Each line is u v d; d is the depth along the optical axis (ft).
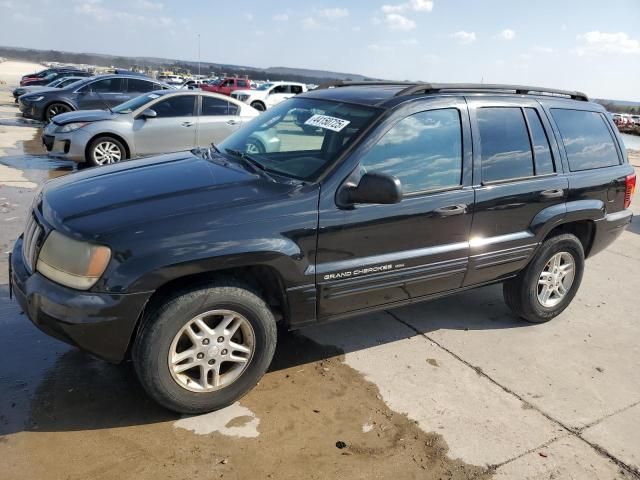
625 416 10.87
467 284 12.71
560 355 13.17
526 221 13.15
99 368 10.88
